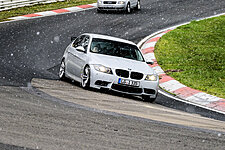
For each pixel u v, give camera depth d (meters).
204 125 15.59
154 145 10.55
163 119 15.30
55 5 63.19
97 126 12.03
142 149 9.99
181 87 28.50
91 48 23.02
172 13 60.75
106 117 13.71
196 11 62.59
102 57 22.19
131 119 14.02
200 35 46.03
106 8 57.78
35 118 12.04
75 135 10.61
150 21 54.50
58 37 41.84
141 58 23.94
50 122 11.77
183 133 12.77
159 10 62.84
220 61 36.22
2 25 45.41
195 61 36.53
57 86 21.06
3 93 16.30
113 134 11.24
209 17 57.44
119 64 21.64
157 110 18.16
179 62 36.25
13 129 10.46
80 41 24.97
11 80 20.81
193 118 17.59
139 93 21.52
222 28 49.03
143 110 17.22
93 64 21.36
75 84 23.78
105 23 51.47
